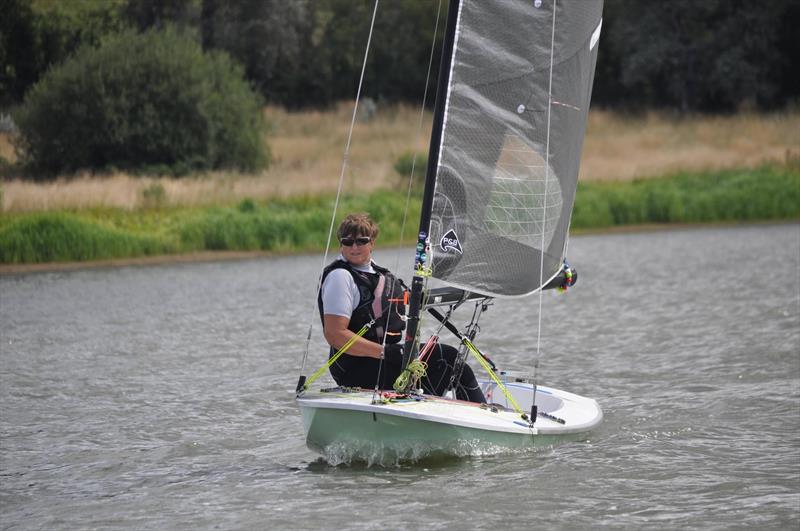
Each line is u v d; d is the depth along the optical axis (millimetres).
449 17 20875
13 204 75812
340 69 176125
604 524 18375
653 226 88625
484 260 21453
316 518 18812
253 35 163750
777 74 163000
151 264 68250
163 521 19000
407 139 136125
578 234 85438
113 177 97125
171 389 30609
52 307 48719
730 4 161750
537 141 21844
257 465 22609
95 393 30188
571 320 42219
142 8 156875
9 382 31734
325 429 21172
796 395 28125
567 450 22844
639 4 168125
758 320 40125
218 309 47156
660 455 22609
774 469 21578
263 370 33312
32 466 23000
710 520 18547
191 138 109000
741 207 91000
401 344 21984
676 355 34312
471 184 21141
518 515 18812
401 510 19094
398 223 81062
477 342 37875
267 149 117062
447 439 21109
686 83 164000
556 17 21734
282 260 70125
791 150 118875
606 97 178750
